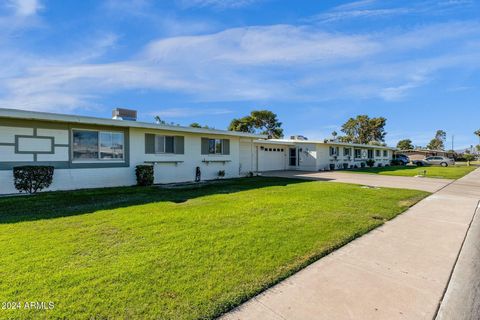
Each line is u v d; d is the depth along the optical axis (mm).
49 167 8836
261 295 2668
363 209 6461
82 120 9289
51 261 3326
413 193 9227
